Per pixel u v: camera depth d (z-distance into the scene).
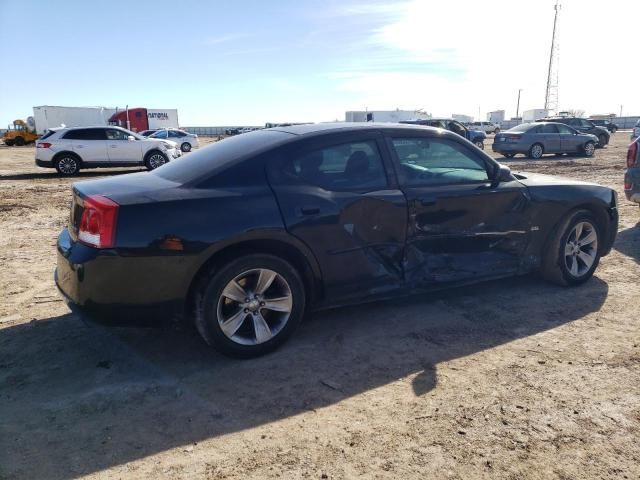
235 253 3.25
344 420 2.72
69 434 2.61
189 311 3.31
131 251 2.99
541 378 3.13
